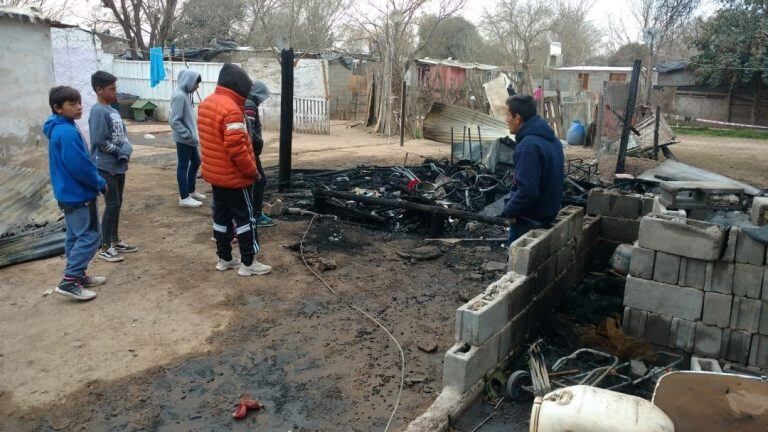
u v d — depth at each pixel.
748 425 2.51
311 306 4.89
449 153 14.70
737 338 3.74
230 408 3.43
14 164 7.91
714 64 25.89
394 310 4.83
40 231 6.15
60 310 4.74
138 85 23.64
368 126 21.89
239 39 35.09
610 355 3.85
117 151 5.71
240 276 5.55
